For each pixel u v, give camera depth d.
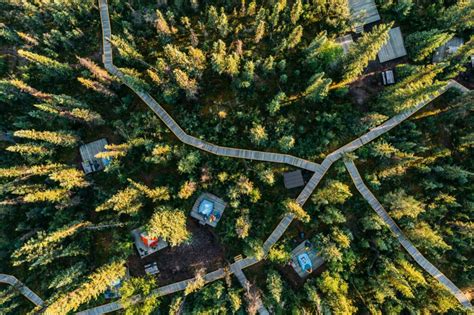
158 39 47.12
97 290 38.66
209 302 42.16
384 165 43.31
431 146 44.19
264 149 45.28
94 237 44.81
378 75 45.34
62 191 42.06
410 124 43.72
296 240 44.47
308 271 43.31
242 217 42.31
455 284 43.25
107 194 44.72
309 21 45.31
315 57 42.69
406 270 41.06
